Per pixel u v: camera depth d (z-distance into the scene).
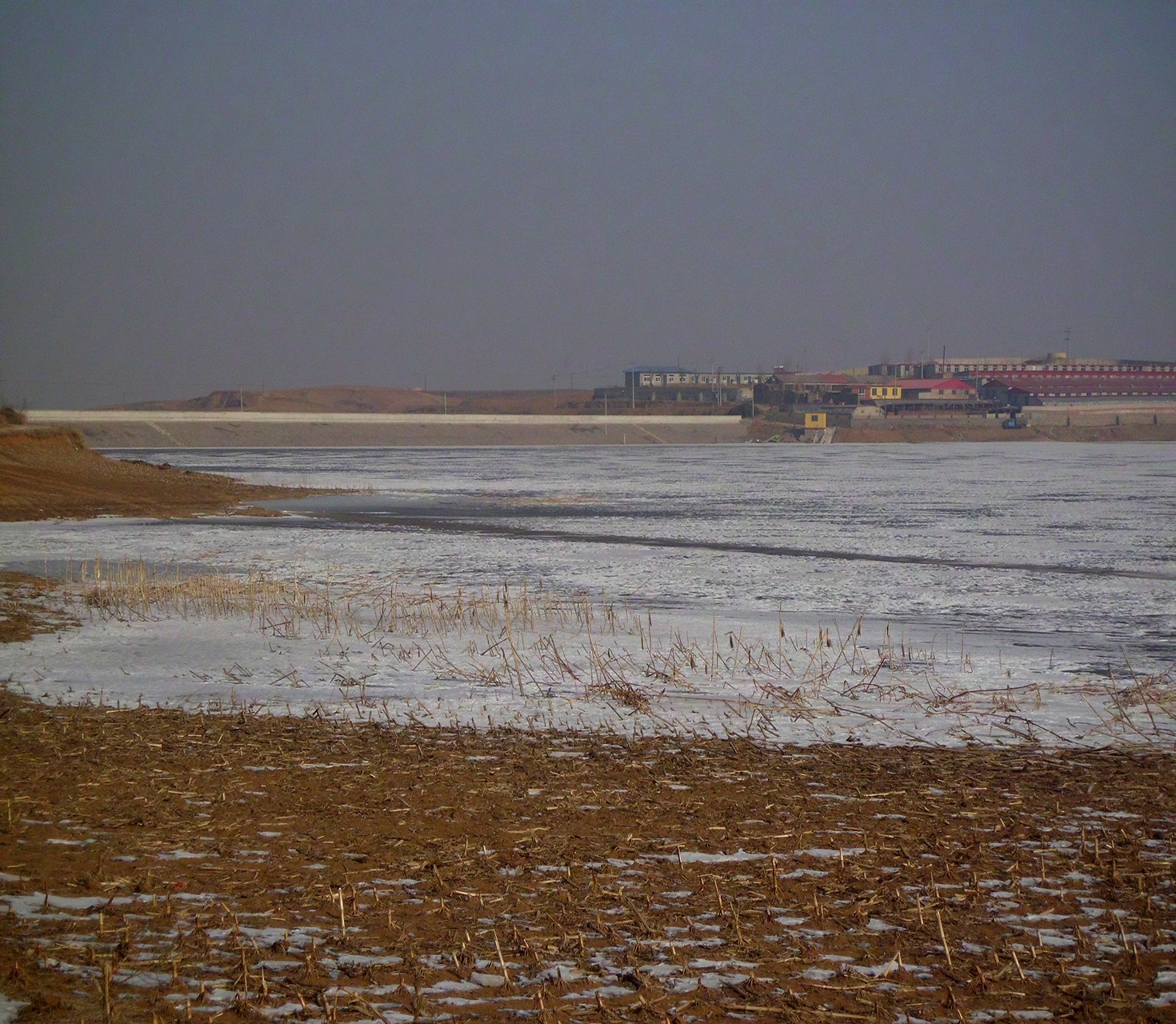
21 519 40.59
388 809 8.83
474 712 12.58
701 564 28.95
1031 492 57.62
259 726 11.71
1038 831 8.38
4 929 6.40
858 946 6.37
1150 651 17.16
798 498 53.84
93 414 145.25
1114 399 198.38
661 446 153.62
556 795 9.24
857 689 13.91
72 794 9.15
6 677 14.50
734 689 14.02
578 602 22.05
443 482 68.81
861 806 8.98
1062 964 6.14
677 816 8.70
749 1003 5.70
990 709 12.80
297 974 5.94
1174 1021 5.54
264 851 7.83
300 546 33.00
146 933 6.39
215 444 145.62
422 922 6.64
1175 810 8.92
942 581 25.69
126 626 18.61
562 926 6.60
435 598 22.33
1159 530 37.78
